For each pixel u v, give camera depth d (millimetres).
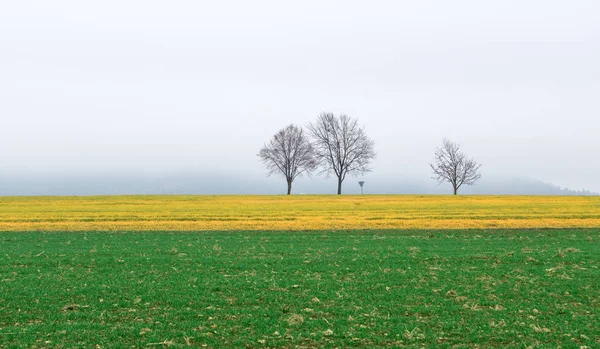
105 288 18781
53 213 53562
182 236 35906
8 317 15031
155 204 68312
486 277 20688
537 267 22797
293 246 30266
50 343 12586
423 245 30531
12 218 48219
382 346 12406
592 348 12180
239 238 34594
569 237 34188
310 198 84250
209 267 23234
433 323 14188
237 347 12398
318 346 12453
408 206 62781
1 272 22156
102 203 70125
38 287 18953
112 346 12398
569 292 17906
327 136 101312
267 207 62406
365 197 86375
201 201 76000
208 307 16109
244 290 18453
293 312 15523
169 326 14055
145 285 19250
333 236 35469
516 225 41500
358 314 15172
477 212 52625
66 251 28344
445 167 112812
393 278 20516
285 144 103562
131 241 33094
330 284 19406
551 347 12211
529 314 15156
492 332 13359
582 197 81375
